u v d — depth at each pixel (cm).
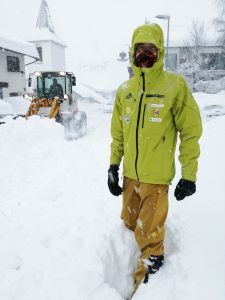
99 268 249
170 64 3388
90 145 769
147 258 247
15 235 312
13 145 735
